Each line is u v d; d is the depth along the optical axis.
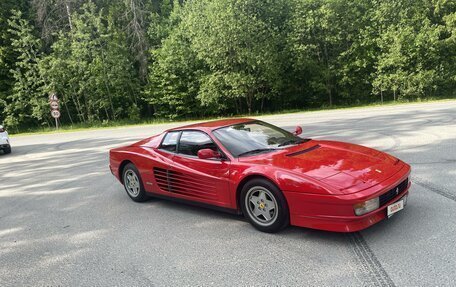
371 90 30.73
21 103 31.88
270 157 4.46
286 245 3.90
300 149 4.69
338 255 3.55
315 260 3.50
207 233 4.47
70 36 31.91
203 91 29.44
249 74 28.45
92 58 31.83
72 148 14.67
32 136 24.16
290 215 3.99
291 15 30.34
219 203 4.76
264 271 3.39
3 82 34.09
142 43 31.53
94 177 8.60
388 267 3.23
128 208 5.88
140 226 4.96
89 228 5.09
